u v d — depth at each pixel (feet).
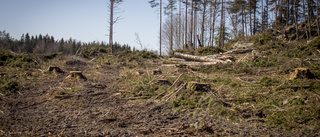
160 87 23.99
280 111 14.88
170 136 11.60
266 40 62.54
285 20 106.32
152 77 30.14
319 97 15.92
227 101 17.85
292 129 12.37
